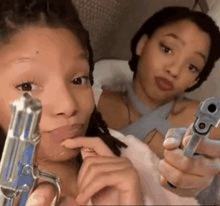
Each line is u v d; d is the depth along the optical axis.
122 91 0.69
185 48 0.66
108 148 0.55
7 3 0.50
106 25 0.67
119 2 0.66
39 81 0.52
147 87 0.66
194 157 0.49
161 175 0.52
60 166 0.54
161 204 0.49
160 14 0.69
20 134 0.40
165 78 0.65
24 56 0.50
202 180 0.51
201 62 0.65
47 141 0.53
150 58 0.68
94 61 0.68
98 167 0.51
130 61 0.71
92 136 0.58
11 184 0.43
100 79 0.69
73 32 0.54
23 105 0.38
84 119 0.56
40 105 0.39
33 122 0.39
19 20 0.50
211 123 0.46
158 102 0.66
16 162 0.42
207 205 0.54
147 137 0.61
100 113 0.62
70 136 0.53
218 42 0.65
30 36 0.50
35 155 0.43
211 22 0.66
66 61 0.53
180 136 0.50
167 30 0.67
